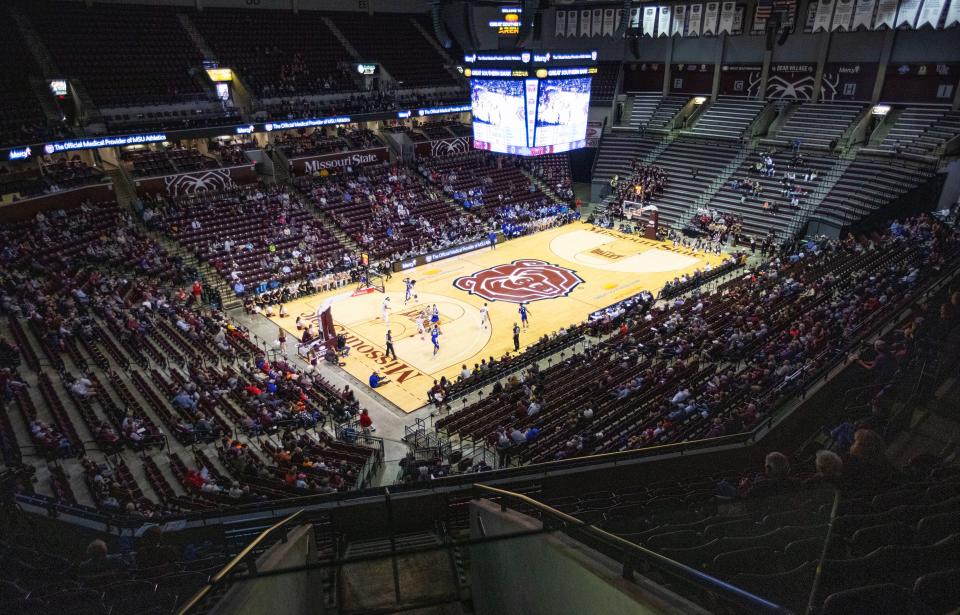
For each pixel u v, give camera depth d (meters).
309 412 22.98
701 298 33.12
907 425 9.66
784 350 22.41
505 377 27.80
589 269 41.22
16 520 11.38
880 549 4.91
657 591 4.14
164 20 47.69
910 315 17.05
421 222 45.03
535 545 5.73
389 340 29.55
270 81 49.12
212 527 11.70
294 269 37.72
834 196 43.69
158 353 25.86
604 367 26.16
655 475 14.86
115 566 8.97
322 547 10.89
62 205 36.00
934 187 40.06
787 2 48.84
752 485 10.88
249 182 44.66
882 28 45.69
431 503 12.16
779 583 5.34
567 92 40.94
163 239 38.03
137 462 18.33
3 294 27.20
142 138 39.53
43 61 41.28
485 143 43.09
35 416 18.81
